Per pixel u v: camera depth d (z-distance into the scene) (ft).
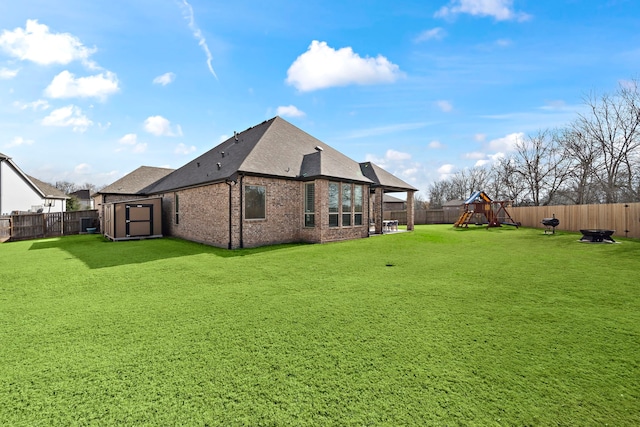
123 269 26.63
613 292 18.71
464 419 7.66
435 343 11.86
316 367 10.16
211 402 8.39
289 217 46.68
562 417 7.71
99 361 10.69
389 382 9.27
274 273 24.79
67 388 9.11
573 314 14.92
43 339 12.54
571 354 10.94
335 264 28.50
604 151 76.59
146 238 53.67
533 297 17.78
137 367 10.25
